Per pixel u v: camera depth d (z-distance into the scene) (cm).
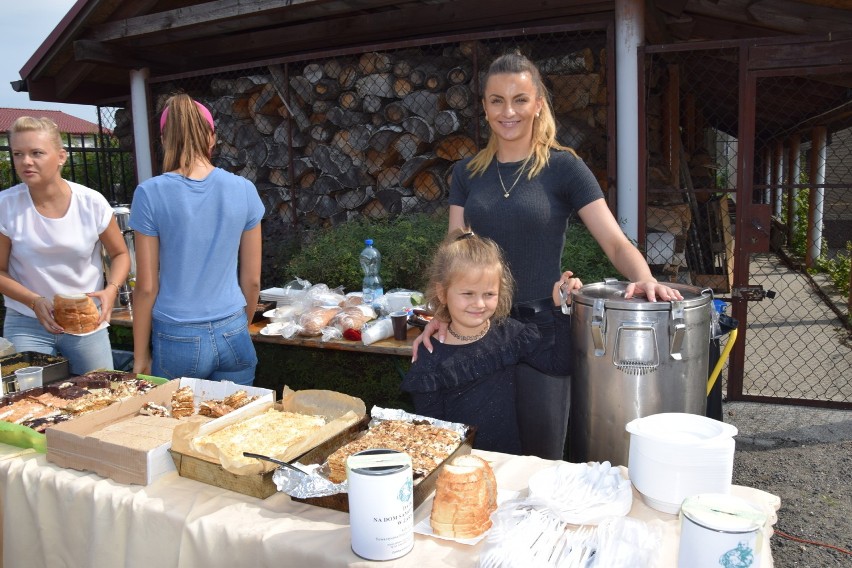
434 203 535
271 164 604
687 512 111
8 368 266
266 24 539
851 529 312
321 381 379
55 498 174
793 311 788
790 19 445
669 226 598
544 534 129
